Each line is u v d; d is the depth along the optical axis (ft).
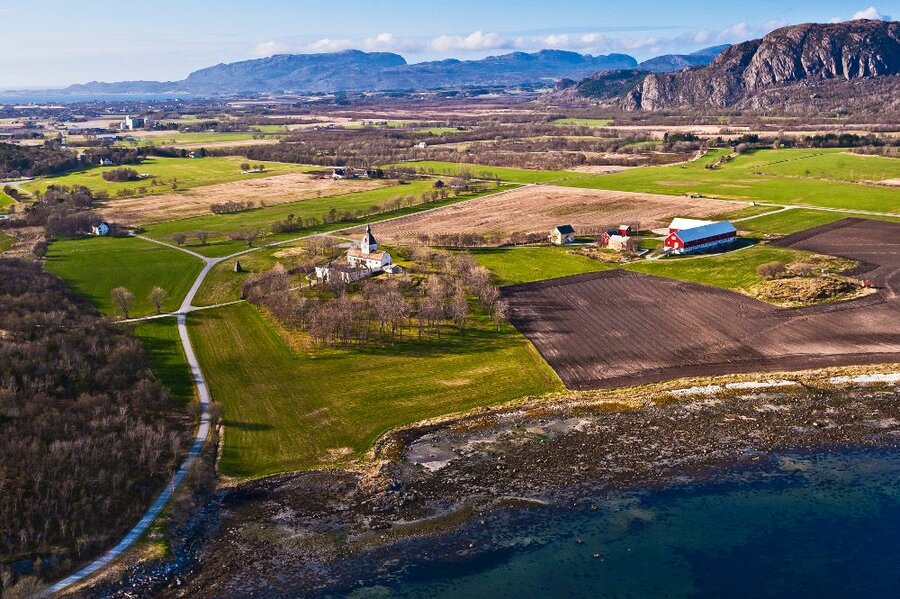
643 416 299.99
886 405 303.48
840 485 248.32
